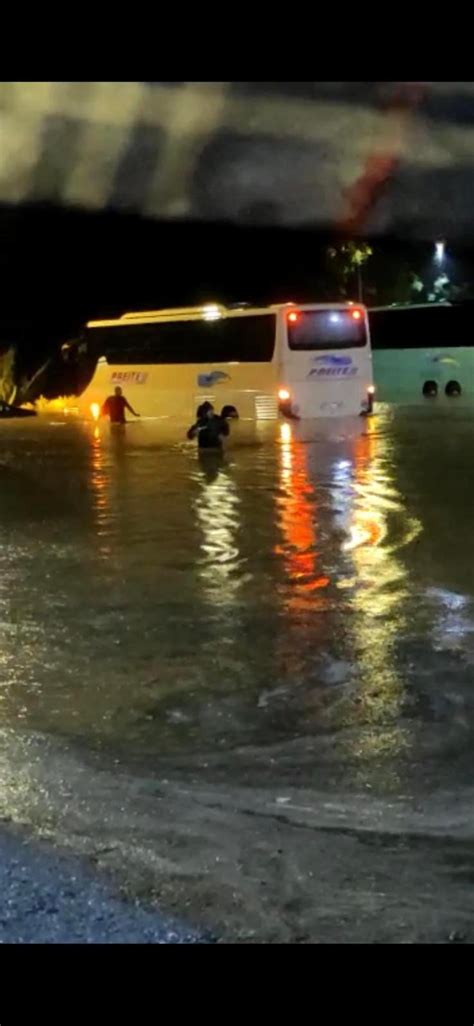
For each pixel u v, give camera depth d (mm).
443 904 4188
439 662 7676
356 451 22047
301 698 6957
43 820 5078
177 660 7812
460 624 8664
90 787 5520
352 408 28250
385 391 34688
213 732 6387
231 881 4375
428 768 5797
